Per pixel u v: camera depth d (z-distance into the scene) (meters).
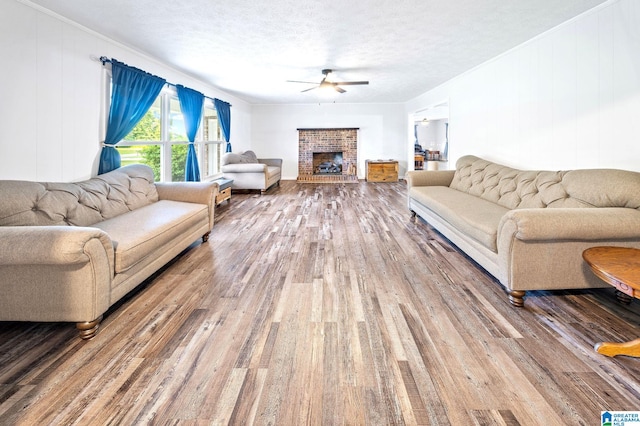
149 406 1.39
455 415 1.34
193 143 5.93
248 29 3.56
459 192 4.38
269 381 1.54
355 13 3.16
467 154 5.54
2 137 2.58
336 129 10.17
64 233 1.79
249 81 6.34
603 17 2.84
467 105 5.54
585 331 1.95
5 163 2.61
